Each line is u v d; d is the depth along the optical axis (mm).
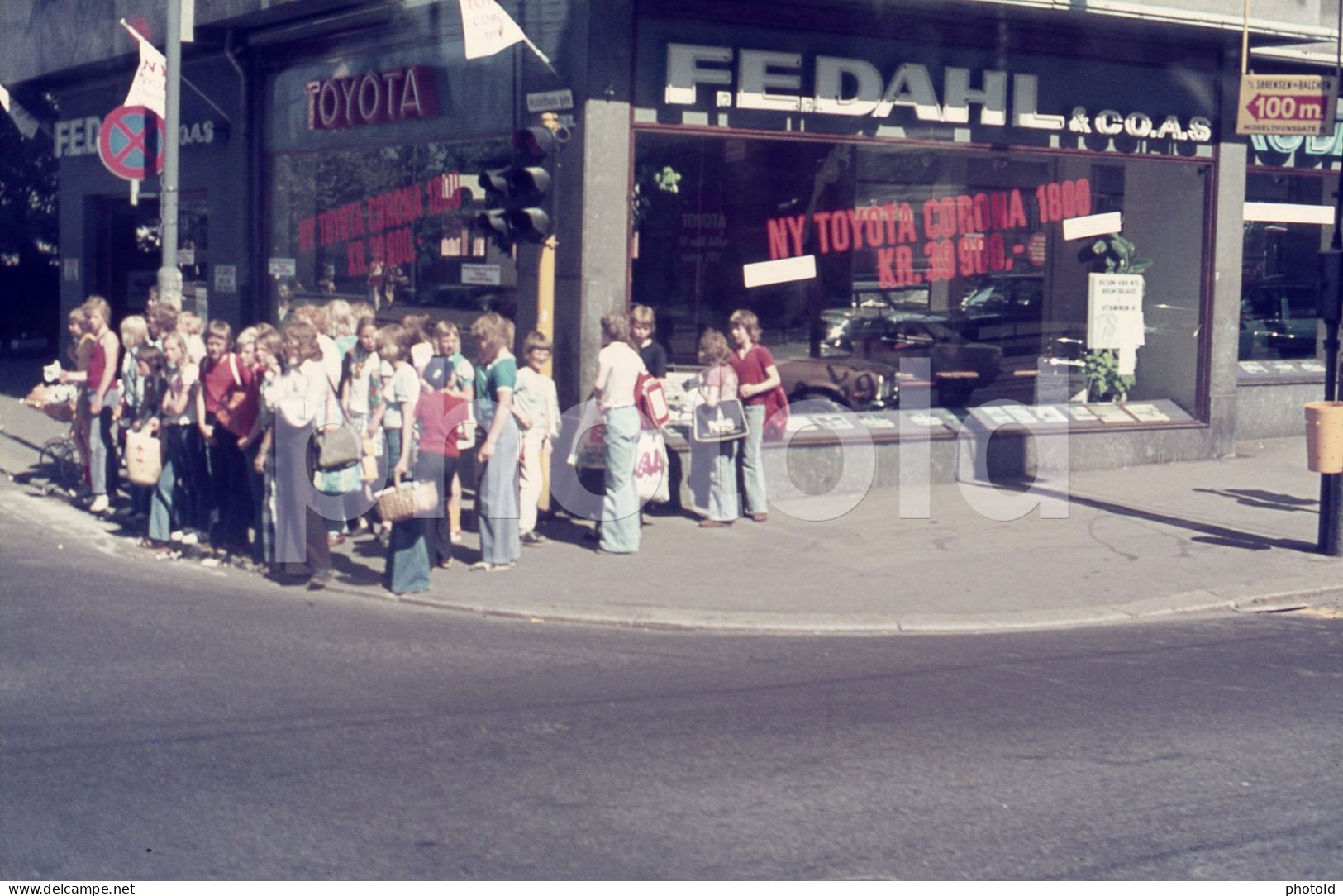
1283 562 11445
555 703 7516
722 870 5211
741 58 13320
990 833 5637
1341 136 17594
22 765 6336
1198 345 16359
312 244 16984
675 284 13344
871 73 13930
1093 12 13844
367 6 14875
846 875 5180
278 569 10789
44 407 14195
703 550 11680
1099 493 14328
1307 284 17953
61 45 19359
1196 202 16203
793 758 6602
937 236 14602
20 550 11508
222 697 7492
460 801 5961
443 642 8891
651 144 13148
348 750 6637
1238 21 14578
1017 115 14789
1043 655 8805
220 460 11305
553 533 12352
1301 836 5645
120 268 22109
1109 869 5258
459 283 14484
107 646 8531
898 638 9328
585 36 12695
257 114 17625
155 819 5703
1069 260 15500
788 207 13797
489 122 13945
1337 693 7891
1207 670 8445
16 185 26547
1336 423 11391
